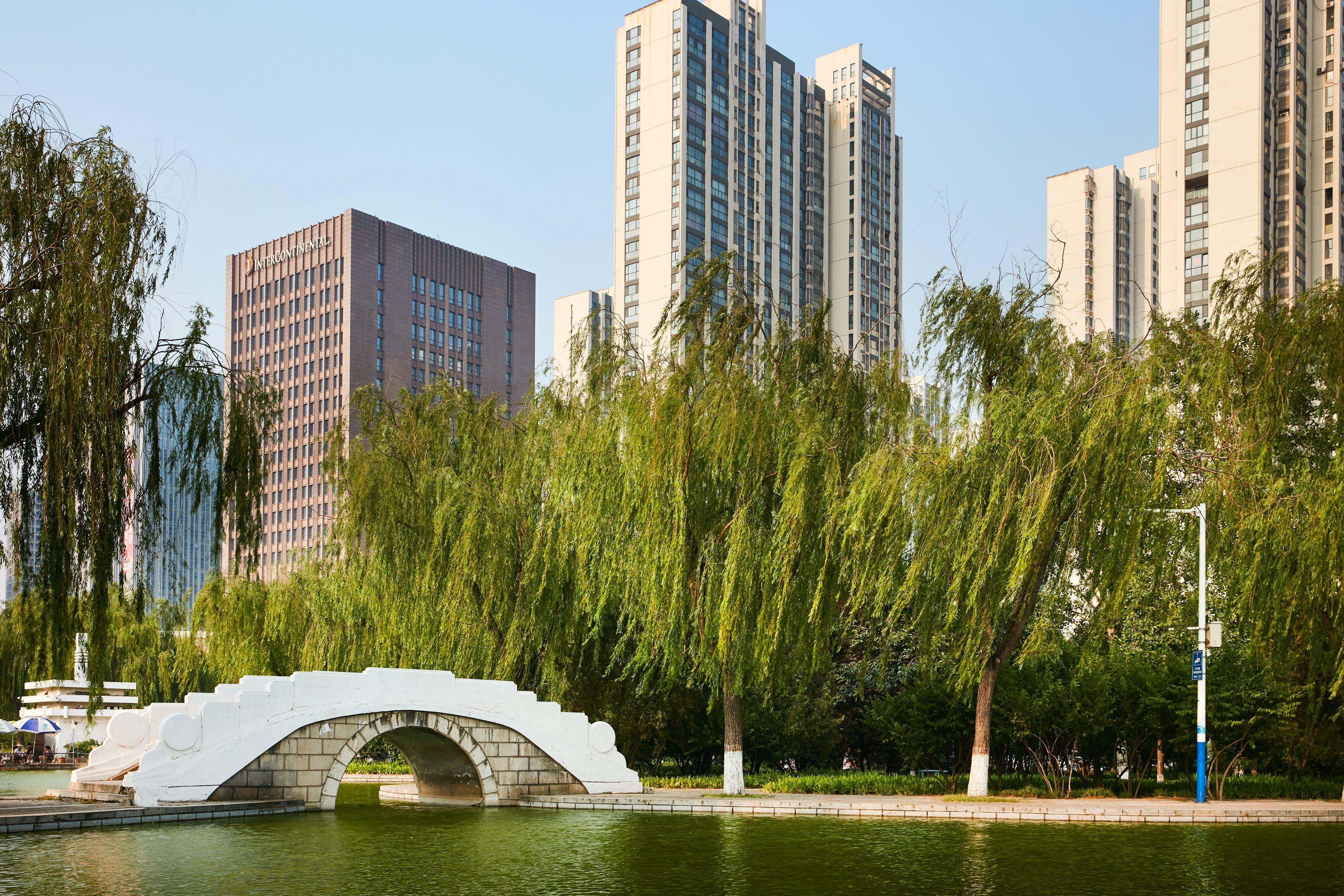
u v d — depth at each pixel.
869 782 32.72
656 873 18.27
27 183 20.31
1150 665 31.48
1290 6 89.06
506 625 35.12
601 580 31.17
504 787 30.23
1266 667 29.34
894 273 132.38
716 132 114.94
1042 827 23.95
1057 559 28.02
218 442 23.94
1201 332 27.80
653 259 112.31
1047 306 28.78
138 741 29.73
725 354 29.64
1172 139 90.06
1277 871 18.14
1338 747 31.00
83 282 20.38
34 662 23.03
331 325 143.00
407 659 34.75
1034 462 25.98
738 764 30.36
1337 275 89.00
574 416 32.53
